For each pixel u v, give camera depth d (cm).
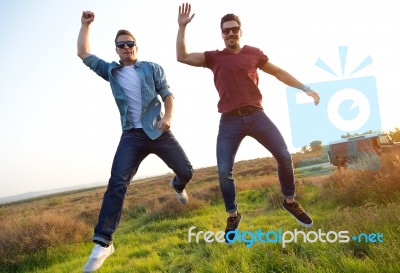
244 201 1302
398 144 1120
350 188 782
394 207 527
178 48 334
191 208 1188
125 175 299
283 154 325
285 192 346
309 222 350
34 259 859
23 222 1002
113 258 723
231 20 341
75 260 805
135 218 1402
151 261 644
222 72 337
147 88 326
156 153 328
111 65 331
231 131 330
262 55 356
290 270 450
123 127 322
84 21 344
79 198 3609
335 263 414
